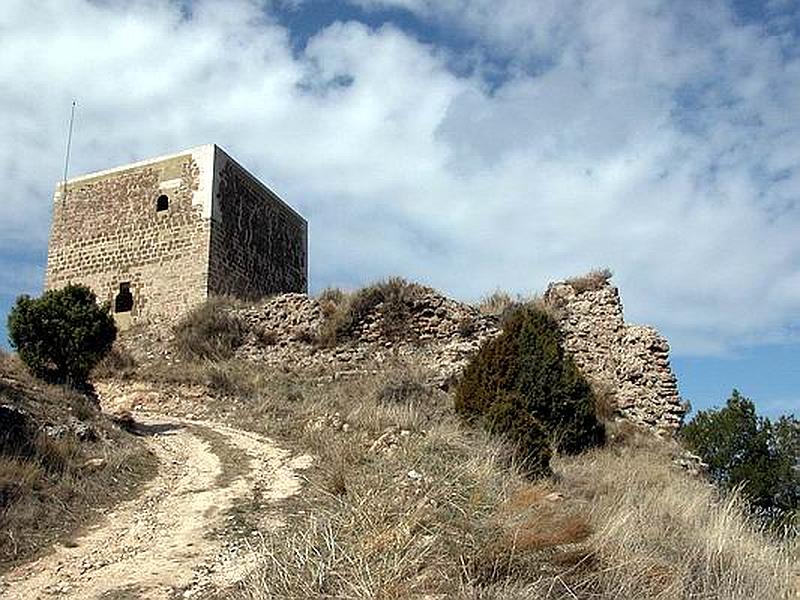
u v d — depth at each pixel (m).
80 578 9.20
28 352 18.92
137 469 14.07
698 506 12.40
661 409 23.09
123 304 32.25
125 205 33.25
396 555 7.92
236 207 33.31
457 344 24.62
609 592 7.47
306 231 39.81
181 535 10.48
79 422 15.58
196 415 21.47
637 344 24.02
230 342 27.50
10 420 14.05
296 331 27.03
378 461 12.77
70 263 33.72
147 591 8.62
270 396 22.45
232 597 8.18
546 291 26.84
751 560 9.27
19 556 10.09
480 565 7.75
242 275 33.16
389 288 26.64
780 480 23.22
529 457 13.72
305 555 8.45
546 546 8.28
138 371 25.28
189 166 32.44
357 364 25.20
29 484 11.98
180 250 31.56
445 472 10.92
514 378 17.89
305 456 14.78
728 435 24.11
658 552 8.84
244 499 11.98
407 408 18.44
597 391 22.73
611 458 17.80
